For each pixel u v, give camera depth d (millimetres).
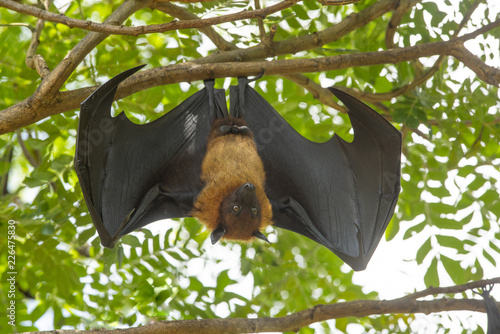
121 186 10758
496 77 10789
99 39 9688
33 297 13391
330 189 12148
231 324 10328
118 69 13414
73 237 12602
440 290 11227
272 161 12312
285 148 12383
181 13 12109
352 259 11586
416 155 13750
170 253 12484
